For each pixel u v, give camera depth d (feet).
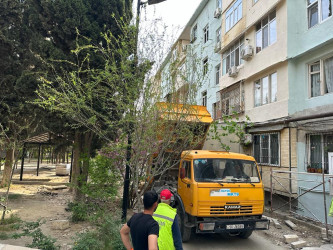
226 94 54.80
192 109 19.26
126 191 22.56
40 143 50.21
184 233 21.26
